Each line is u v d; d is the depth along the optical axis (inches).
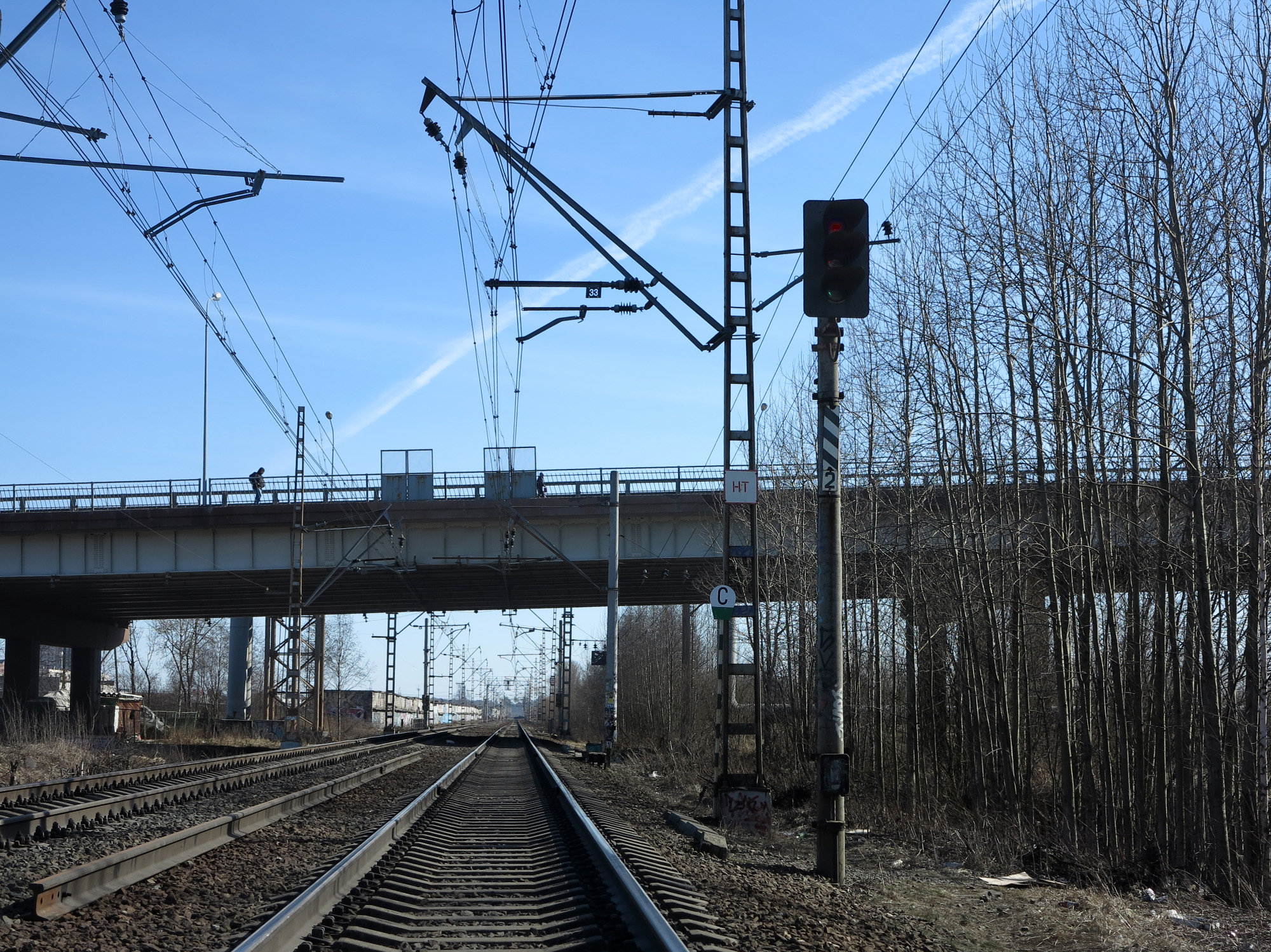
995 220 877.2
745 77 721.6
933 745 1077.8
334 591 2260.1
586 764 1611.7
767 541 1437.0
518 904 356.5
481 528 1836.9
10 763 1064.8
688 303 663.8
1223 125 699.4
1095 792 787.4
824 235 470.3
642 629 3061.0
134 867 373.4
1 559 1828.2
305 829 568.7
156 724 2669.8
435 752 1781.5
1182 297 647.8
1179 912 529.0
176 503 1823.3
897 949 343.9
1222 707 698.2
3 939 277.4
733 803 704.4
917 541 1177.4
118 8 565.9
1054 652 826.2
